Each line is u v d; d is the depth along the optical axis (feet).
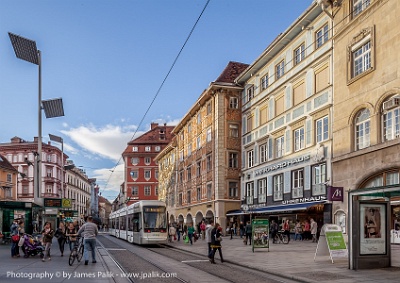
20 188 286.46
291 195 112.88
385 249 49.83
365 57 85.15
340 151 90.48
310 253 70.79
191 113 184.03
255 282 41.78
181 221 198.70
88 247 54.08
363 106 83.92
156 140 314.96
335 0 94.12
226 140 150.71
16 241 61.98
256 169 136.56
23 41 80.59
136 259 64.54
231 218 147.13
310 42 106.63
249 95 146.92
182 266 56.13
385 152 76.79
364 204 49.39
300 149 108.99
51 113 88.69
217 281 41.96
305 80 108.27
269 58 129.29
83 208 402.93
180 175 205.46
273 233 98.12
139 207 105.60
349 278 42.65
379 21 80.74
